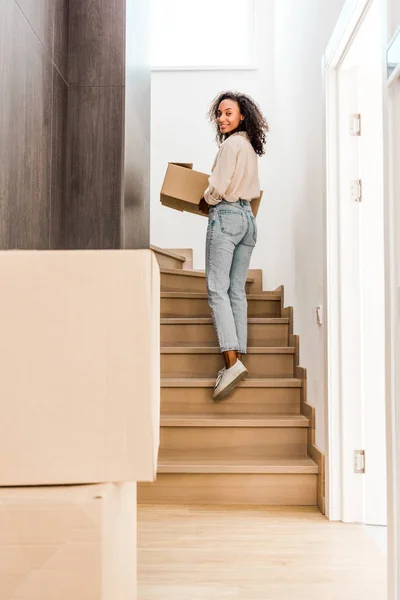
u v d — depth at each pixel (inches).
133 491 41.9
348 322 99.1
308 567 76.7
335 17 95.3
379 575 74.4
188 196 123.5
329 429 98.3
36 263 30.5
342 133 101.1
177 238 181.3
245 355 129.4
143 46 116.7
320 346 105.7
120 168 96.0
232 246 117.3
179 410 119.0
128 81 99.9
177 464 104.3
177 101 184.4
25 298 30.4
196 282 157.1
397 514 61.4
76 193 95.7
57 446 30.0
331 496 96.7
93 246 95.4
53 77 86.5
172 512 99.0
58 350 30.2
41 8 80.0
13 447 30.0
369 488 96.0
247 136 122.6
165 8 189.8
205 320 133.0
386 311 64.4
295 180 136.1
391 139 63.3
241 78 184.4
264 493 103.8
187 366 125.7
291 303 139.4
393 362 62.1
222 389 113.9
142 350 30.2
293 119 139.9
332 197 101.1
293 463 105.4
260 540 86.4
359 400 97.9
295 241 135.0
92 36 97.5
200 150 182.5
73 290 30.5
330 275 100.4
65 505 27.8
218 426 110.7
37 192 77.5
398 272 62.2
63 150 93.4
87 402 30.2
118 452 30.0
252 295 152.3
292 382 119.2
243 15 189.9
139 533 88.5
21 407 30.1
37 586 27.5
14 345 30.2
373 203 99.7
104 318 30.4
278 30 169.2
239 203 118.4
